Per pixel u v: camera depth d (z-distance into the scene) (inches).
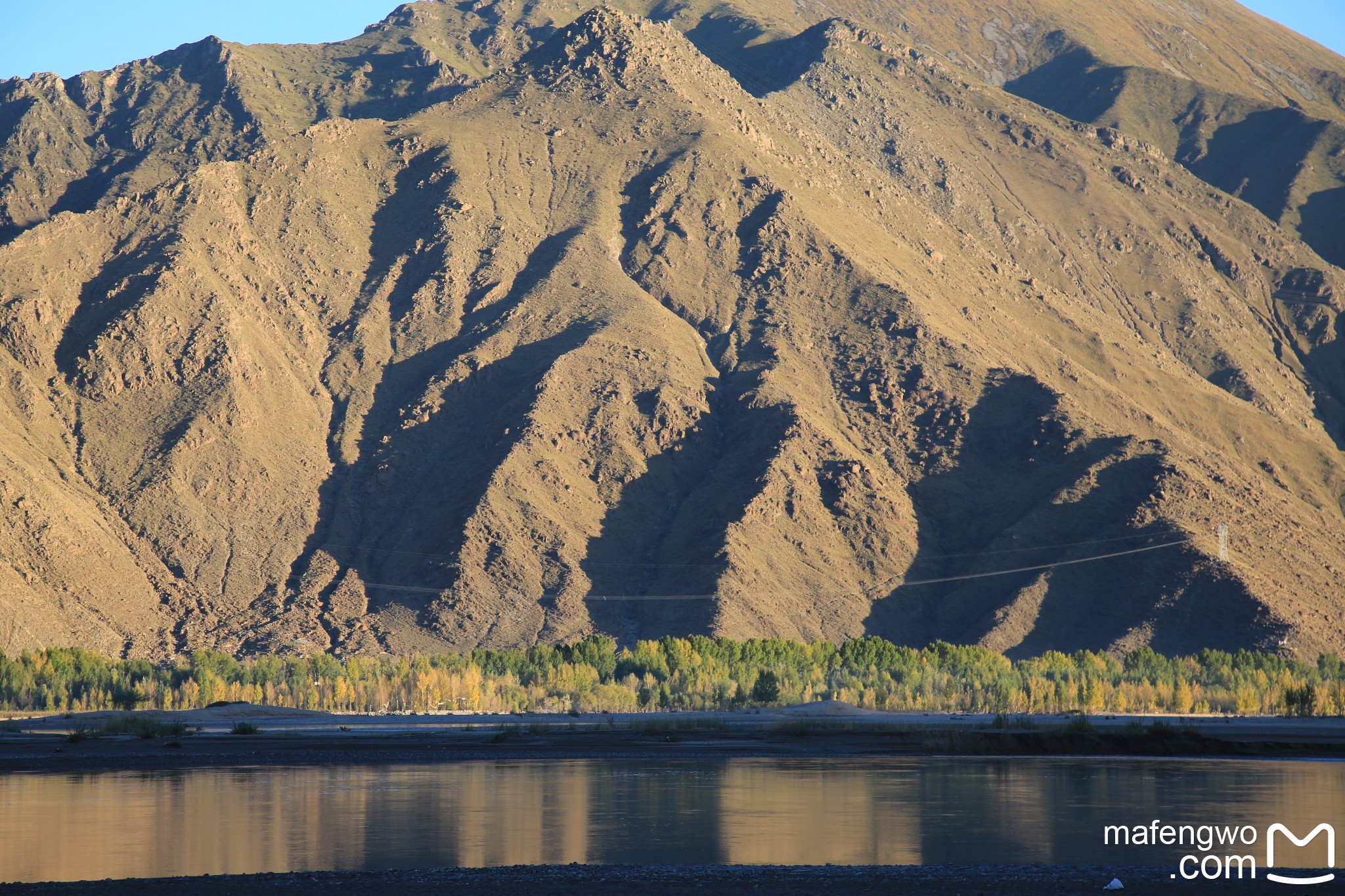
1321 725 6186.0
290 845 2229.3
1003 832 2358.5
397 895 1763.0
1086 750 4266.7
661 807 2728.8
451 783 3233.3
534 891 1786.4
